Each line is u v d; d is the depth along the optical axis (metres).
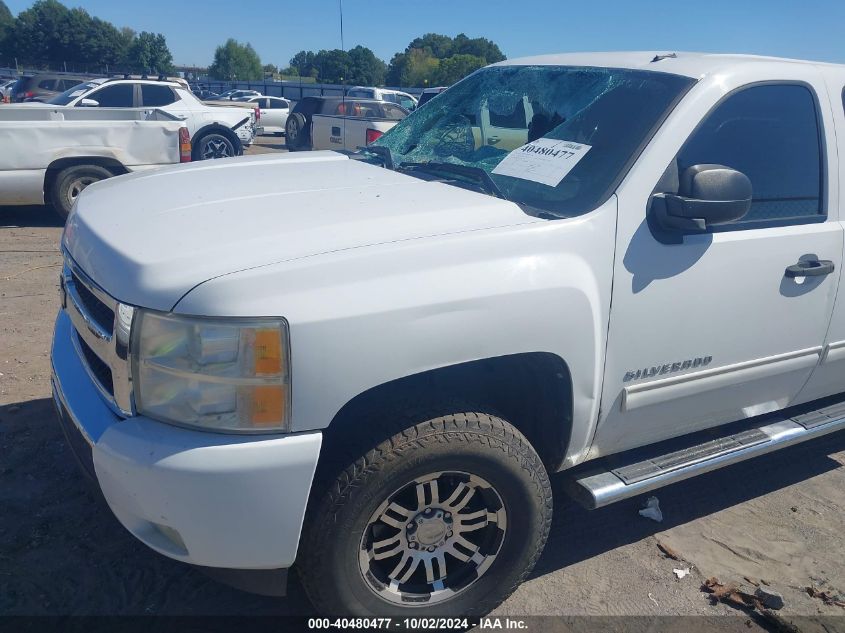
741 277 2.73
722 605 2.80
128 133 8.41
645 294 2.52
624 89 2.88
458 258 2.18
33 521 2.99
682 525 3.29
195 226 2.26
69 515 3.04
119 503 2.06
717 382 2.83
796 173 2.97
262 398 1.95
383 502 2.21
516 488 2.38
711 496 3.55
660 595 2.83
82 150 8.20
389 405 2.24
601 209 2.45
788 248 2.85
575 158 2.72
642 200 2.52
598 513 3.34
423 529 2.36
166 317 1.95
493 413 2.33
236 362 1.93
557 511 3.34
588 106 2.94
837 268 3.04
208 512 1.96
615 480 2.68
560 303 2.30
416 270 2.12
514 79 3.45
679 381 2.71
